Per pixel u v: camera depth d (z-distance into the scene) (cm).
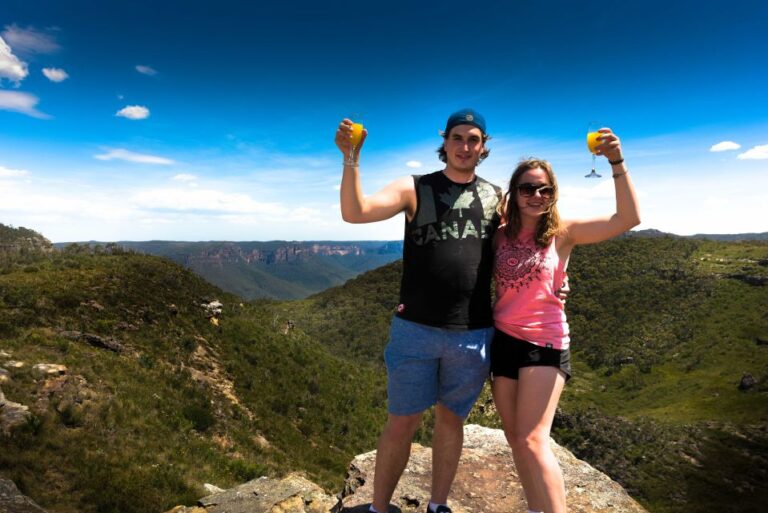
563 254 258
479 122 251
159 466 1470
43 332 2370
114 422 1648
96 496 1178
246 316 4650
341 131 227
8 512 456
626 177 234
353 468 408
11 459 1181
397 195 250
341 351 8412
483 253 255
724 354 8550
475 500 346
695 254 11881
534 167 245
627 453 5922
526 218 252
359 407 3872
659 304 10331
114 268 3953
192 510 406
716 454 5750
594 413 7012
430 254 251
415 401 262
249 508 397
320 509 416
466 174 260
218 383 3025
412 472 381
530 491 258
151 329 3189
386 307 10519
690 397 7694
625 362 9094
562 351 248
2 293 2736
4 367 1714
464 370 259
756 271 10175
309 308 11244
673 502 4825
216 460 1817
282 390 3512
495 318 263
